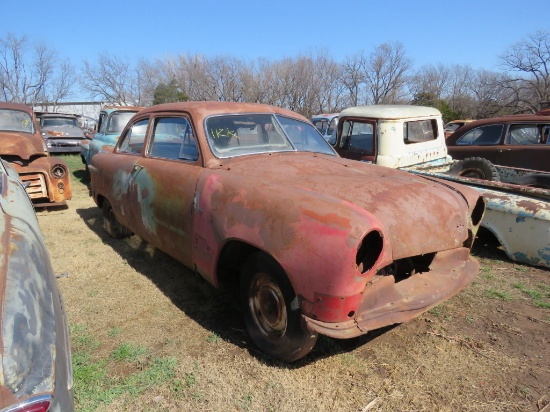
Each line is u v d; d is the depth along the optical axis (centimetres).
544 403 245
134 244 512
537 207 436
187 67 3578
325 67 3441
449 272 292
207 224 304
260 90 3378
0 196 238
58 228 584
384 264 241
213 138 350
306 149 392
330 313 229
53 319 170
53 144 1502
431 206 284
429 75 4231
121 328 322
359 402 245
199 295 377
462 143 875
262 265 265
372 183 291
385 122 695
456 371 273
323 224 232
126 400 244
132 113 928
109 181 473
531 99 3594
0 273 166
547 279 416
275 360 280
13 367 141
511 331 321
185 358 283
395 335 313
